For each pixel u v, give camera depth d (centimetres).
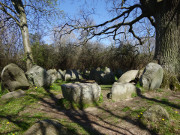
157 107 349
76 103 469
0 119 360
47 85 770
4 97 581
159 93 579
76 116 399
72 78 1314
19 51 1464
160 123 320
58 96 623
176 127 307
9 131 294
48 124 238
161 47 691
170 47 662
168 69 659
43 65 1872
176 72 653
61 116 395
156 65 612
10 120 353
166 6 660
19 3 947
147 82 604
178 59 664
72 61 2086
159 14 697
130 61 1772
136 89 570
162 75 633
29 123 333
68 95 484
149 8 750
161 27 687
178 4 628
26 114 405
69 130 278
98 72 1288
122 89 538
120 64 1850
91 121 361
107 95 584
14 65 683
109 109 445
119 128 318
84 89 477
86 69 2020
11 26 1090
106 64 1928
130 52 1733
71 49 2023
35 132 223
